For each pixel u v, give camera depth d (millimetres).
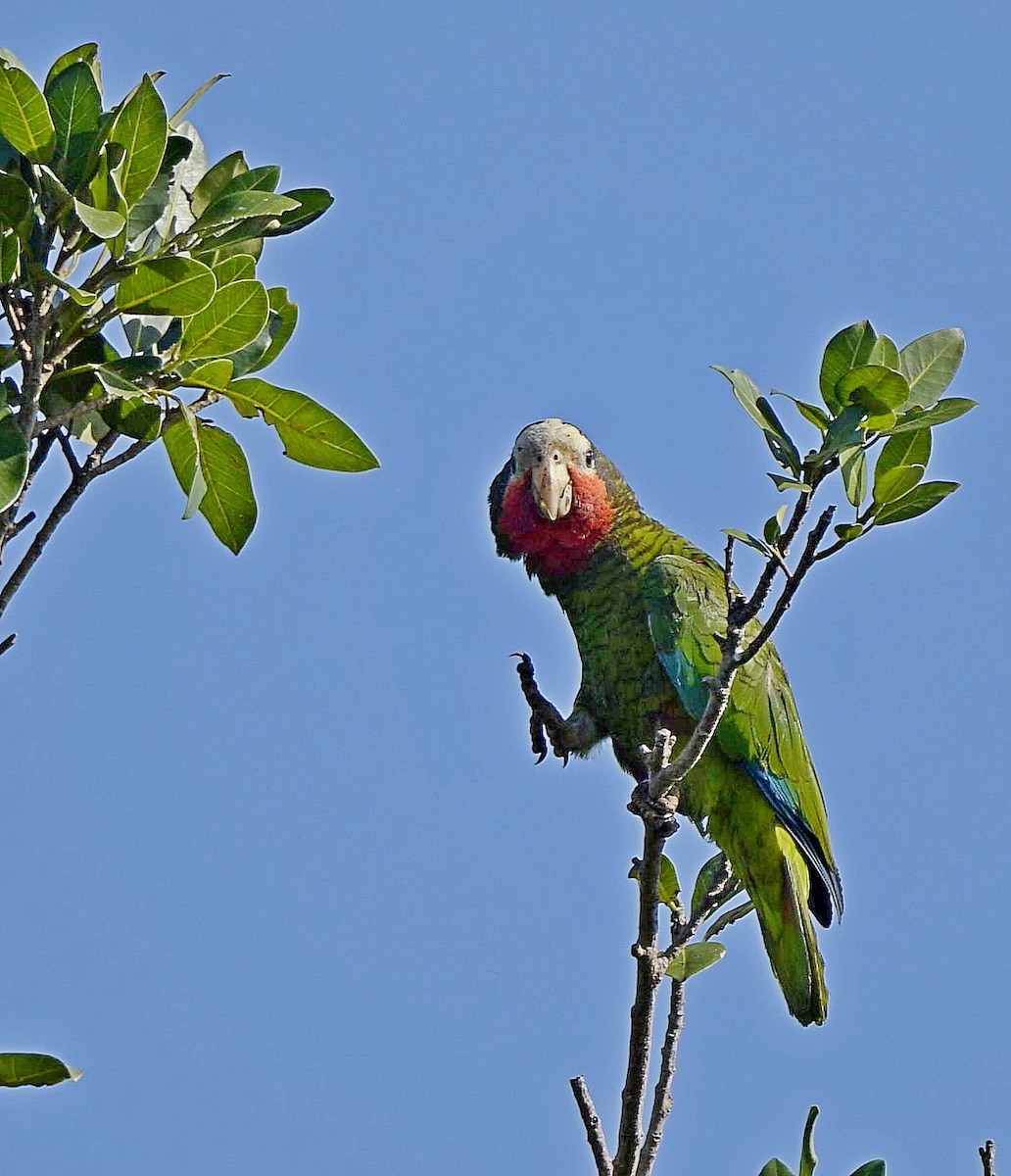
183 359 8789
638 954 9406
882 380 7867
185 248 8711
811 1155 9367
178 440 9500
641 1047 9297
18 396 7973
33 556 8289
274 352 9539
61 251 8227
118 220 7652
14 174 7840
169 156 8367
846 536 8273
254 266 8812
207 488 9609
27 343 8102
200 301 8312
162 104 8055
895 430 8062
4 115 7949
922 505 8281
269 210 8500
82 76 8070
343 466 9531
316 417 9328
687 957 9297
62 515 8430
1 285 8031
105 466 8562
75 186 8062
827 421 8164
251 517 9664
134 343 9227
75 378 8891
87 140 8070
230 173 8953
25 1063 7203
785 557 8391
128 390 8398
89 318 8398
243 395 9250
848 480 8367
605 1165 9109
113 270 8188
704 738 9109
